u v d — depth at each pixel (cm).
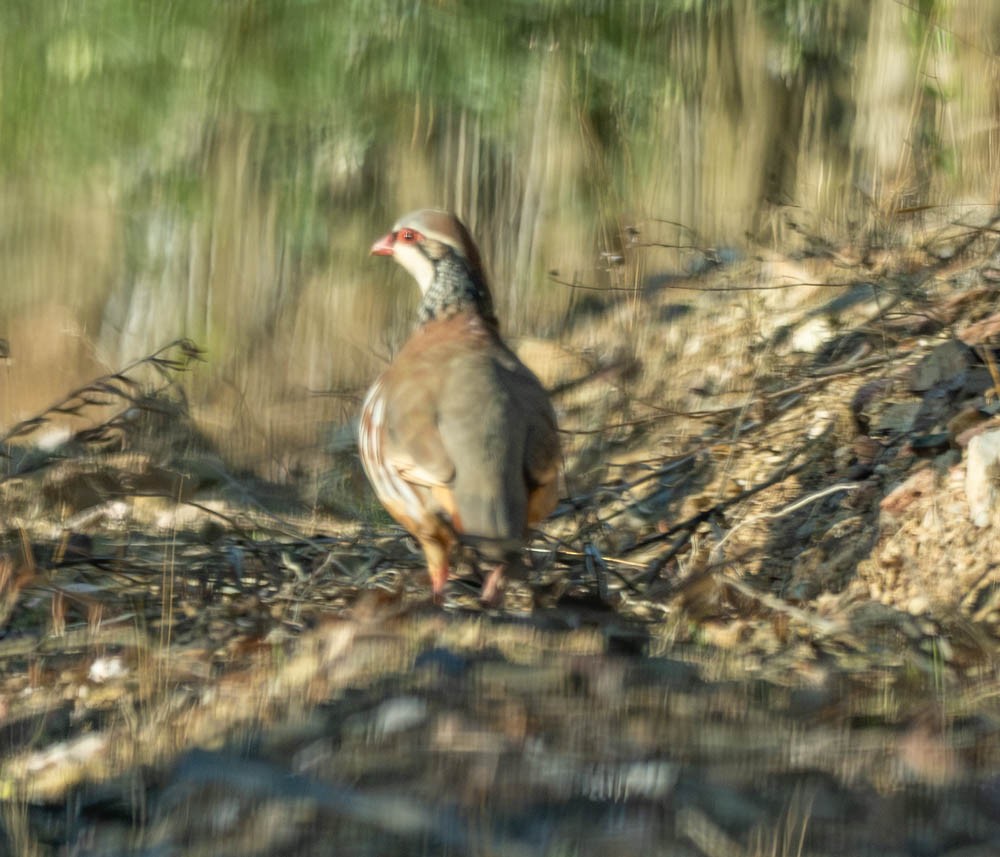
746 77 1586
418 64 1554
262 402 1505
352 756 624
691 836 549
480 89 1561
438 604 844
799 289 1364
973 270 1220
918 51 1505
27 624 914
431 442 800
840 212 1487
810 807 565
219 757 637
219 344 1570
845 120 1588
